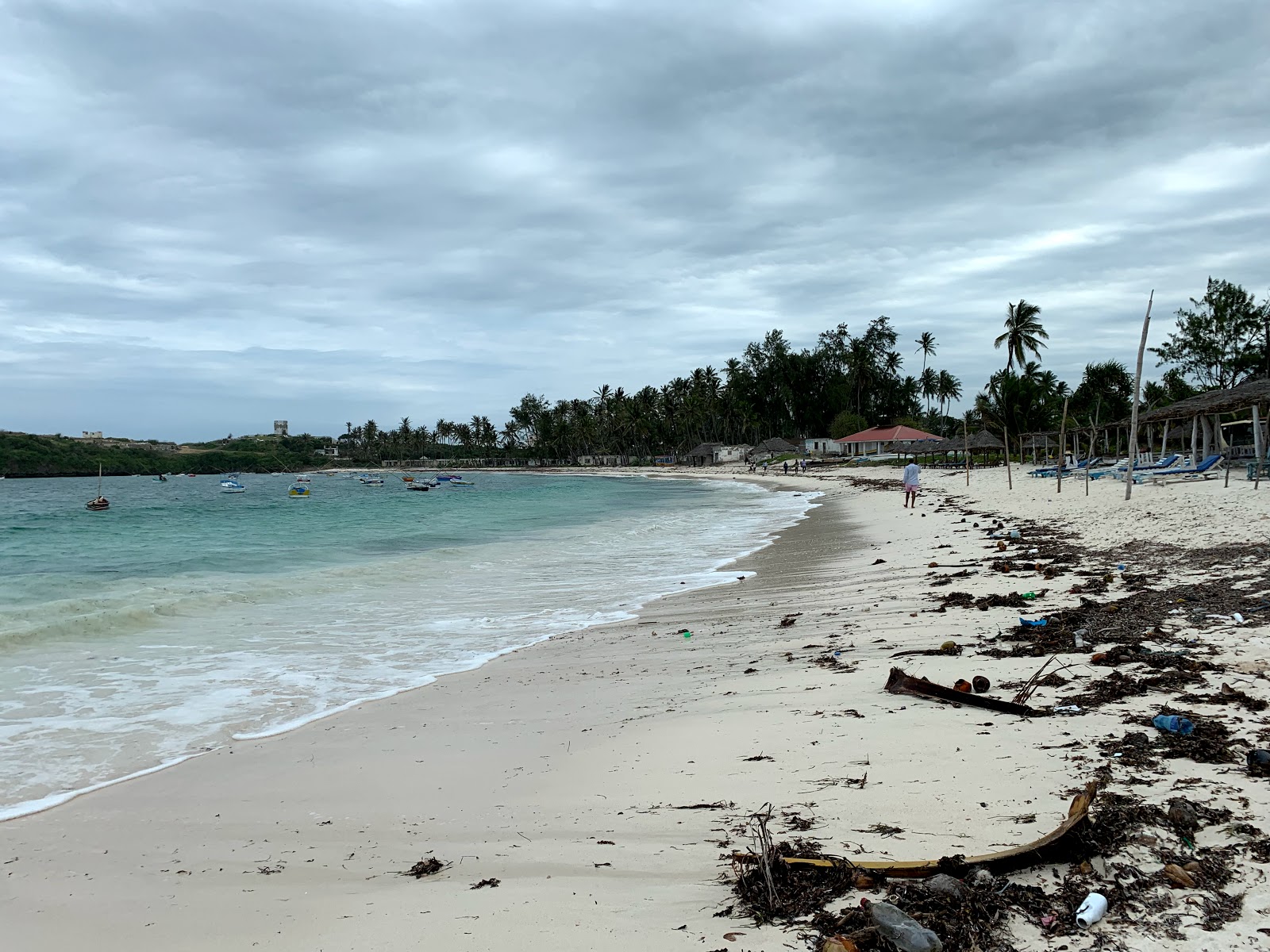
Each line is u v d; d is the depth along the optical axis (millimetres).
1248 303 43562
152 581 17297
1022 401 64062
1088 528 18047
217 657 10438
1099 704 6035
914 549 17984
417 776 6117
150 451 186125
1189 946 3000
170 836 5199
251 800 5773
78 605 13711
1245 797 4164
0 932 4035
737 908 3594
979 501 29500
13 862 4871
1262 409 30078
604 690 8367
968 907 3303
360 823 5270
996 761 5082
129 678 9398
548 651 10609
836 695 7133
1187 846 3719
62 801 5844
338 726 7574
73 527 34156
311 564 20250
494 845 4703
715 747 6051
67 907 4277
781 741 6000
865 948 3125
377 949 3580
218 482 131625
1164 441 34125
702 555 20562
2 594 15539
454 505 49250
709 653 9703
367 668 9875
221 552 23125
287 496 74562
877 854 3971
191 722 7738
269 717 7910
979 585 12398
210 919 4047
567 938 3490
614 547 22891
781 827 4422
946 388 110875
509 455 185250
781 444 104438
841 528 25219
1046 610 9938
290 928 3881
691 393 133625
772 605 12719
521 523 32875
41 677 9422
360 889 4270
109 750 6961
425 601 14523
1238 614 8344
